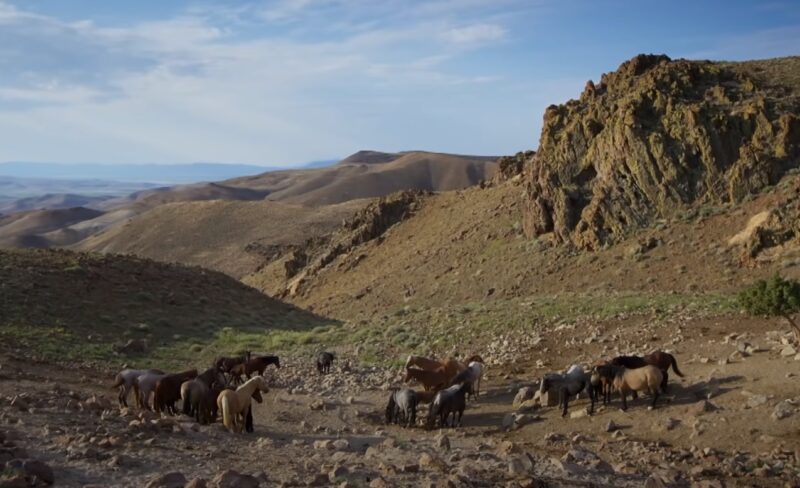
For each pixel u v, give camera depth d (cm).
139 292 4125
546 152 5838
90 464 1135
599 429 1694
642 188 5069
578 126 5619
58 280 3912
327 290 7481
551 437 1644
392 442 1552
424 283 6256
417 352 2944
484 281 5594
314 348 3356
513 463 1255
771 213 4206
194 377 1894
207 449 1361
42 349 2880
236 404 1669
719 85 5416
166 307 4047
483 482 1154
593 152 5481
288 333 3831
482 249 6328
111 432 1400
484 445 1614
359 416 2055
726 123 4938
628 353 2292
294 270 8862
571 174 5616
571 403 1936
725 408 1644
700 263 4312
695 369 1959
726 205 4744
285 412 2092
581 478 1241
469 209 7556
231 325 4050
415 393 1952
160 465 1173
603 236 5150
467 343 2930
